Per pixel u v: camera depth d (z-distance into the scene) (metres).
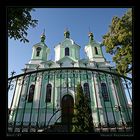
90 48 28.55
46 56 29.05
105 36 15.34
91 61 23.27
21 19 6.30
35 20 6.64
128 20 13.56
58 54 29.06
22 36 6.57
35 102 19.53
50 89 20.88
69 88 19.55
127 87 3.09
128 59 12.01
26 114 18.47
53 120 17.33
